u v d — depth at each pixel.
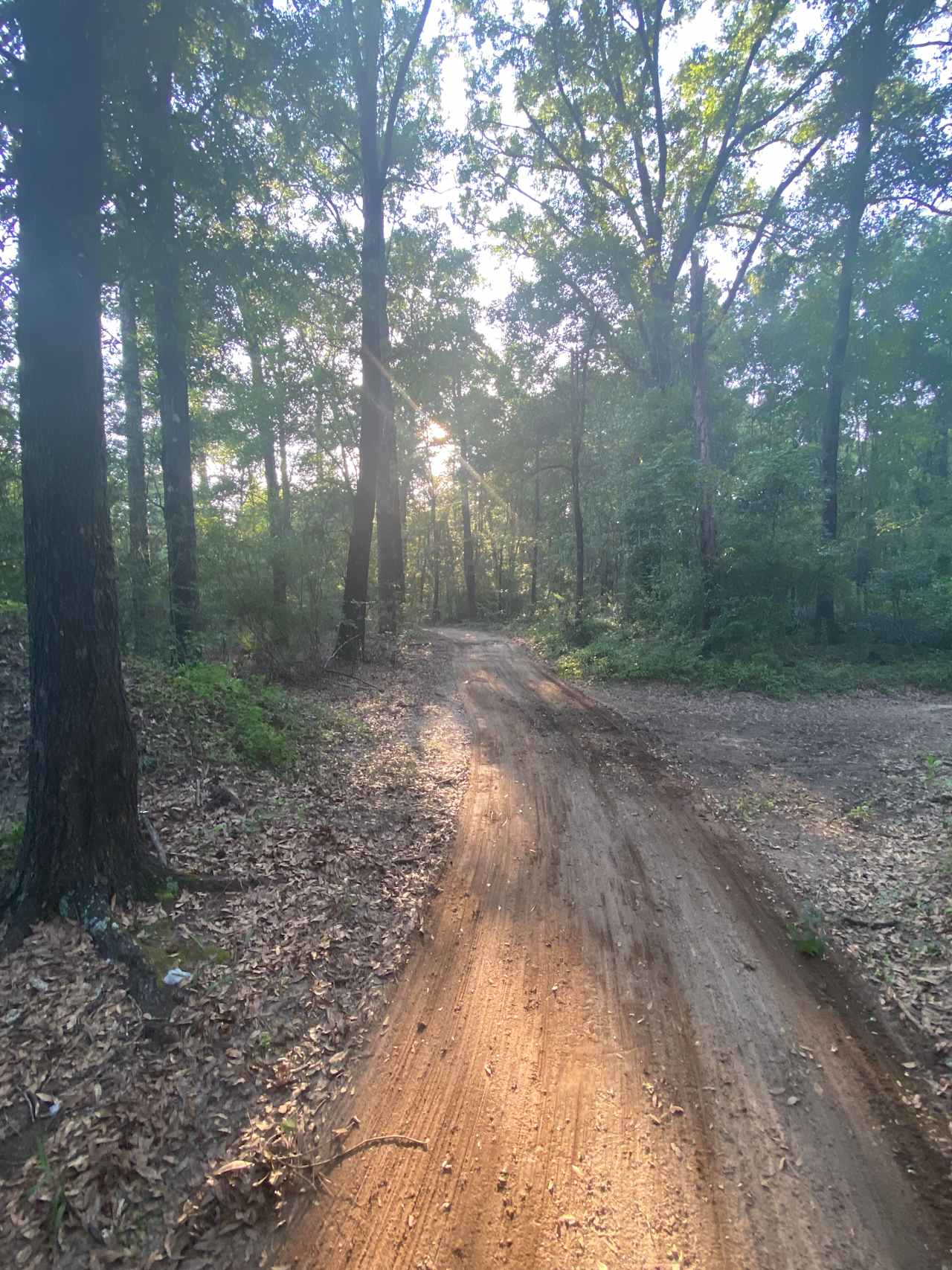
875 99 18.31
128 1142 2.78
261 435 17.16
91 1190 2.57
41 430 4.07
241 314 9.38
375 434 15.23
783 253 20.56
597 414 23.14
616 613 20.41
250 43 6.72
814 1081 3.24
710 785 7.79
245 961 3.99
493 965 4.20
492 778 8.01
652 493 18.25
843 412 30.59
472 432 27.31
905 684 14.59
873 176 18.94
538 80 20.52
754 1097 3.14
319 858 5.40
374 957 4.22
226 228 8.25
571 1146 2.87
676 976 4.10
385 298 16.55
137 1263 2.33
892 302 25.33
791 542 16.58
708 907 4.94
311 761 7.78
